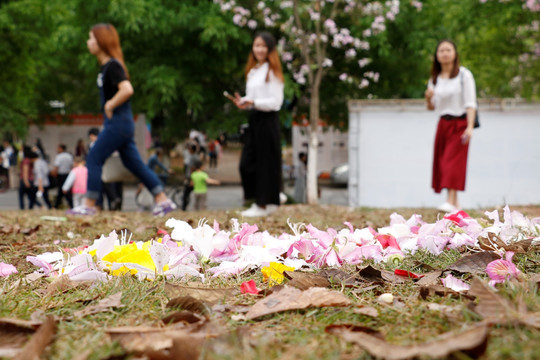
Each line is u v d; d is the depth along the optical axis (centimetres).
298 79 1252
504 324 150
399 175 1227
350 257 267
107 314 182
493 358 126
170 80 1235
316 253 268
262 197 623
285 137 1953
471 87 639
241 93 1411
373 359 132
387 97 1509
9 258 309
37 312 178
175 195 1399
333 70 1405
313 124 1277
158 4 1255
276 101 615
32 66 1702
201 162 1246
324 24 1247
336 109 1518
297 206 882
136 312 186
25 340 157
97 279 231
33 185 1423
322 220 547
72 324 167
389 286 223
